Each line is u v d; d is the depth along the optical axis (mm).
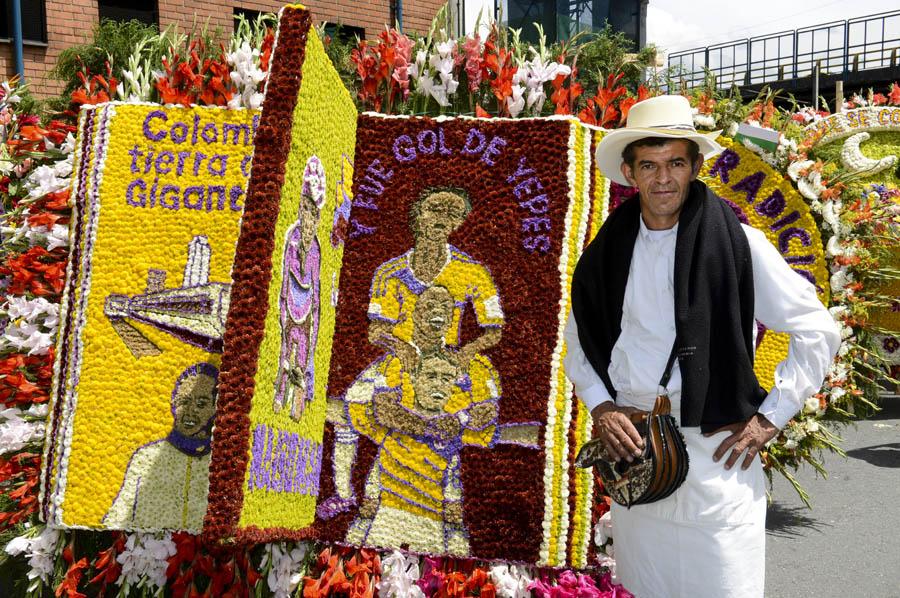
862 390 4230
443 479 3078
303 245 2629
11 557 3205
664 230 2338
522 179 3240
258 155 2342
